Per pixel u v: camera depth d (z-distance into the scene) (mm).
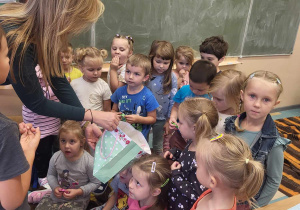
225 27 3447
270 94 1094
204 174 892
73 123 1711
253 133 1154
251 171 829
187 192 1128
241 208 1105
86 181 1759
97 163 1160
